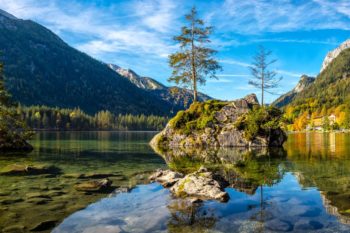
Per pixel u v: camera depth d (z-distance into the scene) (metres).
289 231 7.92
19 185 13.69
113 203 10.89
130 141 58.97
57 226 8.40
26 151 32.00
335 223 8.48
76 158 25.81
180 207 10.32
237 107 43.47
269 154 29.58
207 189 12.18
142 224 8.56
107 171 18.56
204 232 7.88
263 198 11.47
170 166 20.97
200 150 34.91
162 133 44.66
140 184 14.45
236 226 8.34
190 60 47.59
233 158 26.00
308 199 11.20
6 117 32.59
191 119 44.12
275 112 41.91
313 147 39.91
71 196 11.80
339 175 16.48
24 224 8.52
